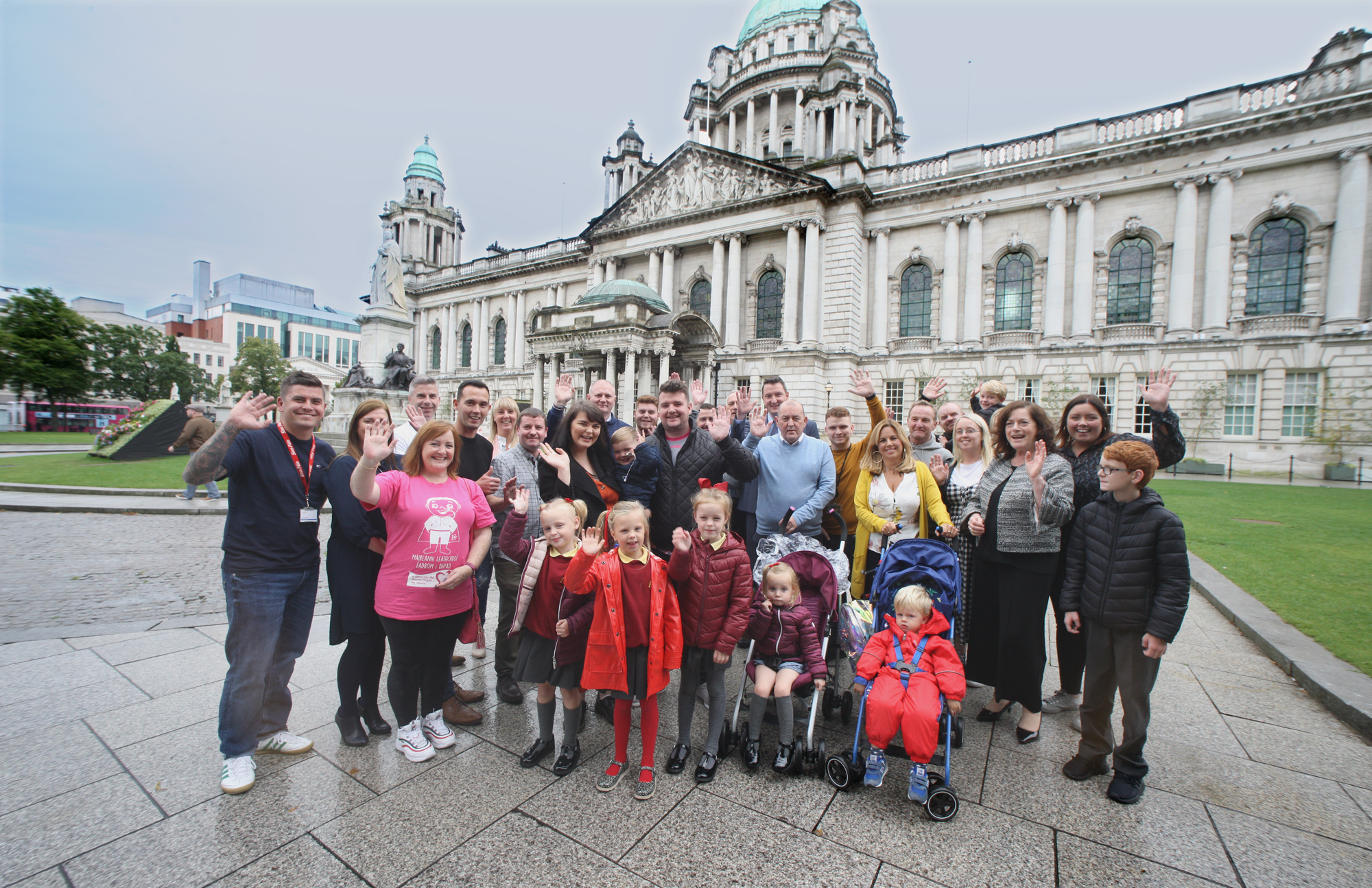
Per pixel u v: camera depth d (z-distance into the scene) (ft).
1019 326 110.83
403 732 14.57
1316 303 89.71
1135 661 13.33
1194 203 96.48
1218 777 13.94
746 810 12.70
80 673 18.65
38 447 108.27
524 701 18.26
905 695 13.51
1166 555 13.03
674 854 11.18
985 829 12.09
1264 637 21.57
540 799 12.96
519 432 19.79
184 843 11.13
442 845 11.27
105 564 31.78
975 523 17.11
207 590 27.91
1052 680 20.62
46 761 13.75
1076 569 14.85
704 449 19.84
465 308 203.41
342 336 433.48
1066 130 106.32
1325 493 65.98
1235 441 93.15
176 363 266.77
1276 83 91.86
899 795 13.43
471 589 15.57
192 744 14.71
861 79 151.64
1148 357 98.94
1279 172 91.86
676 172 136.36
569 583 13.96
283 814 12.13
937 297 117.08
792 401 19.85
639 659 13.73
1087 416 18.04
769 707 18.58
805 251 121.49
